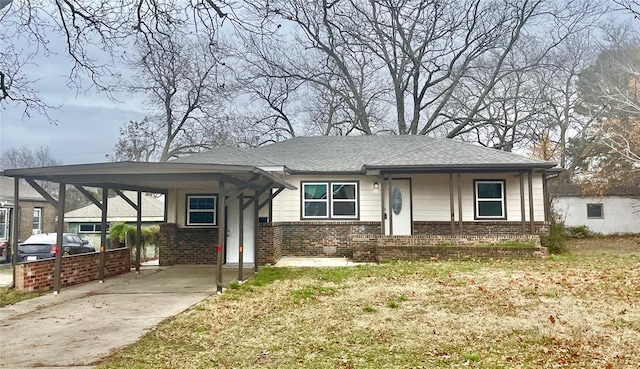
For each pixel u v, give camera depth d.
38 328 6.44
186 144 28.14
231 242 14.82
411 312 7.05
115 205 26.23
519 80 28.20
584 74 26.12
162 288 9.93
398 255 13.98
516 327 6.13
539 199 15.96
